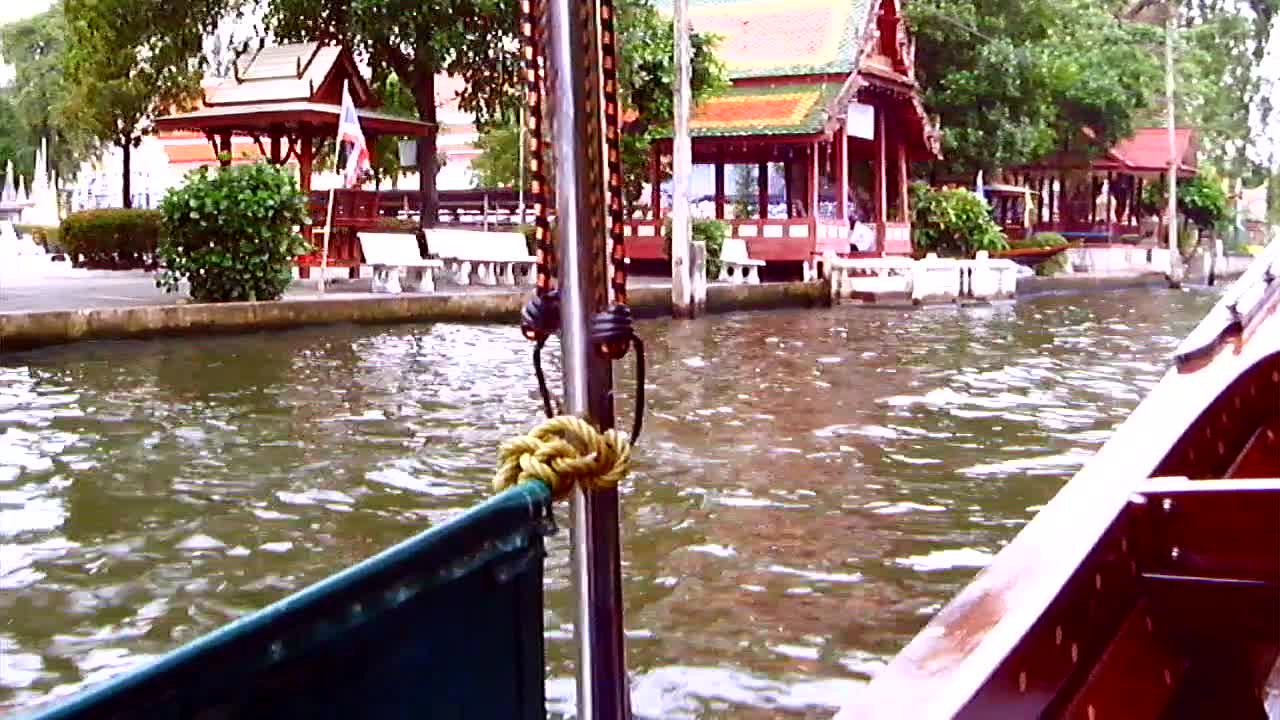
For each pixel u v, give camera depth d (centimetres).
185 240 1434
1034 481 739
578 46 179
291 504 652
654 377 1212
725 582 529
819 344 1595
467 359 1270
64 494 663
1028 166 3888
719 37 2444
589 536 188
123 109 2366
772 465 773
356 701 154
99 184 4331
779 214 2853
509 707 178
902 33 2720
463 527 167
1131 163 4262
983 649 242
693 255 1991
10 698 398
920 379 1238
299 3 2112
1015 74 3195
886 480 735
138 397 977
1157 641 285
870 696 234
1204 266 4159
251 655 138
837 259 2431
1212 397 377
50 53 4259
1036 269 3684
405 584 159
